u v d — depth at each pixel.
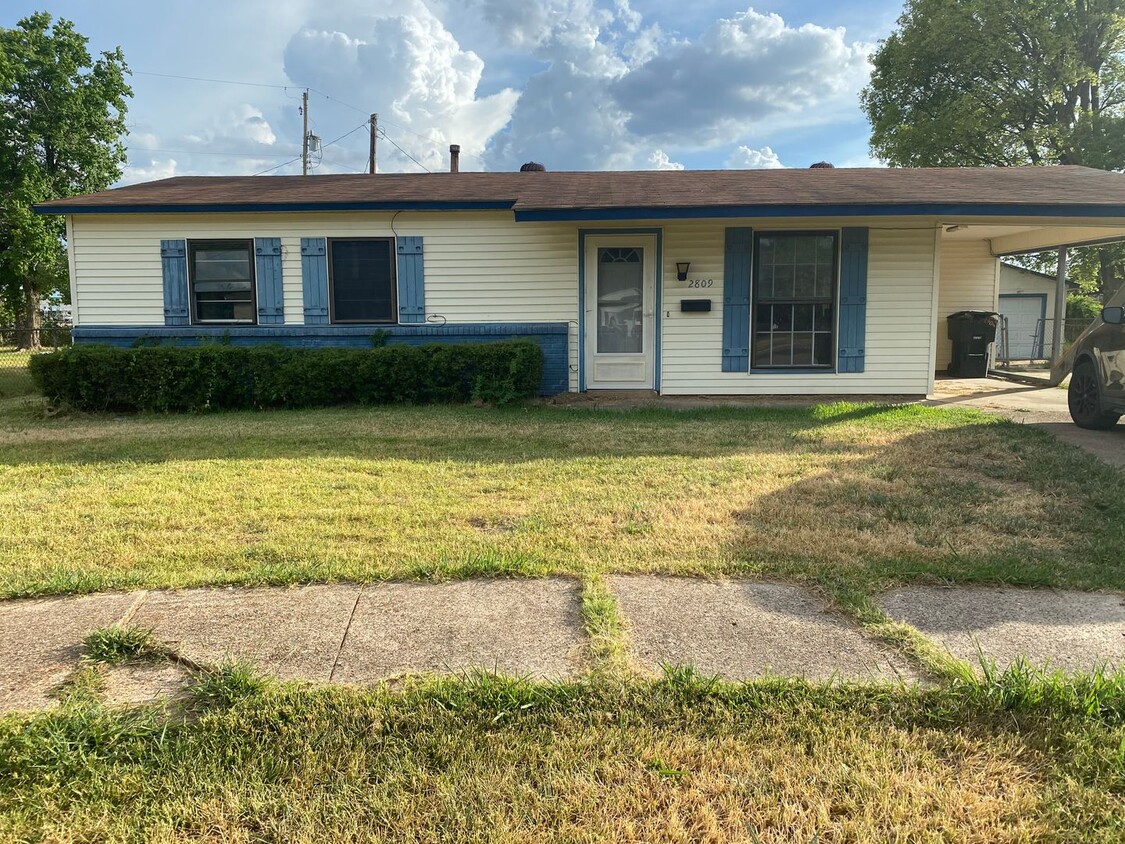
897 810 1.96
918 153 22.52
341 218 10.16
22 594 3.36
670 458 6.20
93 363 9.23
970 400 9.95
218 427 8.00
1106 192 9.05
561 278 10.20
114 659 2.76
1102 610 3.15
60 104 27.67
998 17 19.92
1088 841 1.86
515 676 2.60
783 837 1.88
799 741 2.26
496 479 5.51
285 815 1.97
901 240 9.76
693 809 1.99
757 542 4.00
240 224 10.15
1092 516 4.46
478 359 9.51
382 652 2.82
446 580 3.51
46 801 2.02
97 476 5.64
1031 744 2.24
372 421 8.26
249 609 3.21
